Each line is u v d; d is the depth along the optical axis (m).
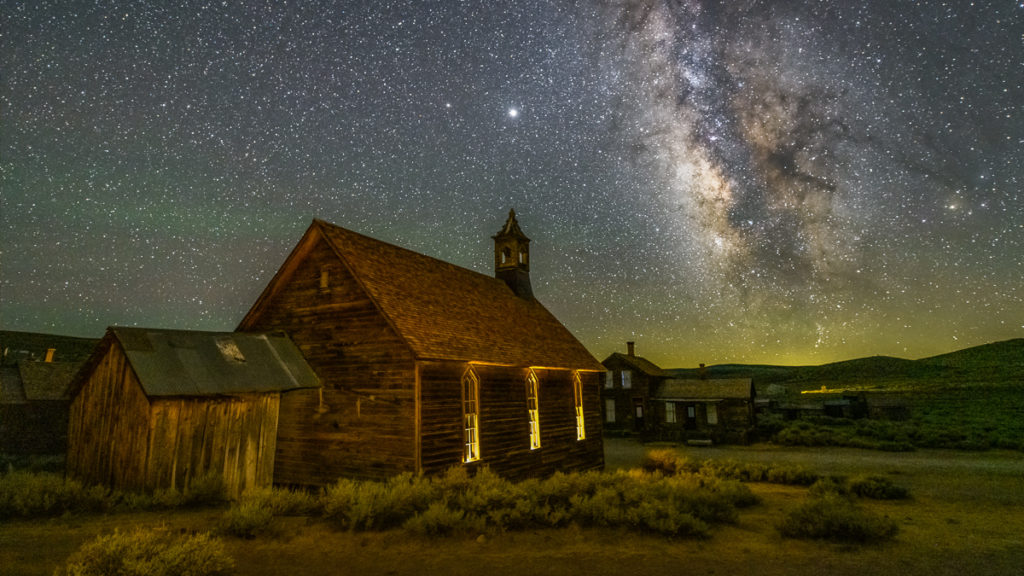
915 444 30.98
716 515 10.77
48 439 28.11
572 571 7.42
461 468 12.23
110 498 10.19
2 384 28.33
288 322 15.47
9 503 9.35
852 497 14.40
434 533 8.91
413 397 12.56
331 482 13.42
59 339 77.69
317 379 14.16
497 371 15.70
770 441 35.56
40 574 6.39
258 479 12.67
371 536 8.80
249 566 7.25
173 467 11.11
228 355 13.16
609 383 44.75
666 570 7.54
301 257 15.59
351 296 14.30
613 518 9.70
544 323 22.89
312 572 7.11
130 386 11.34
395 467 12.48
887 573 7.64
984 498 14.64
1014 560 8.33
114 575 5.48
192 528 8.80
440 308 16.08
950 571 7.78
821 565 7.95
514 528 9.44
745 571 7.59
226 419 12.20
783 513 11.95
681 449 32.31
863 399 47.00
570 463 19.02
